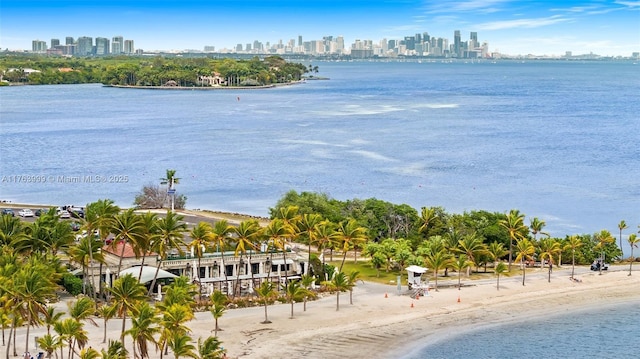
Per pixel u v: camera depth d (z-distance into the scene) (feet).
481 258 635.25
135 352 403.13
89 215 506.07
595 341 470.39
